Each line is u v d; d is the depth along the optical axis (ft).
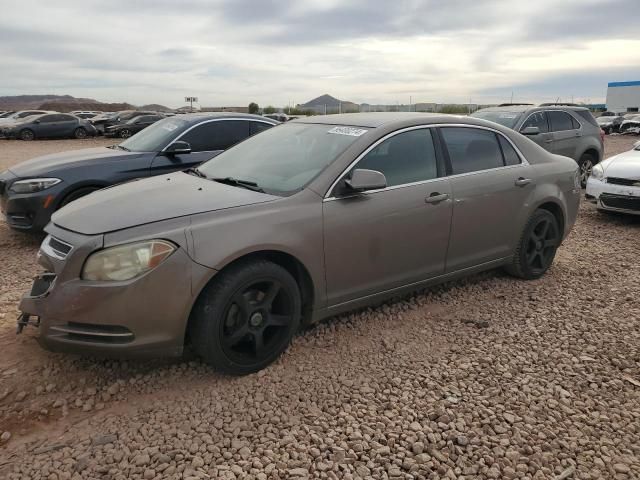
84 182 21.06
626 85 178.50
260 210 11.05
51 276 10.41
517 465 8.70
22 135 95.81
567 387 10.97
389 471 8.49
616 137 104.06
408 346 12.62
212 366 11.18
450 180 14.11
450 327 13.67
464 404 10.31
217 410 10.03
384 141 13.09
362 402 10.36
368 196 12.47
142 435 9.32
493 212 15.14
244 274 10.61
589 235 23.61
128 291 9.67
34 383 10.84
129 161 22.07
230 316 10.73
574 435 9.48
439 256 14.14
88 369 11.35
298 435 9.36
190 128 23.72
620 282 17.11
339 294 12.35
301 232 11.34
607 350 12.53
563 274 17.80
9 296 15.56
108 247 9.80
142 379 11.04
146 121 105.70
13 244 21.63
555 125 33.45
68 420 9.77
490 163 15.40
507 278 17.22
